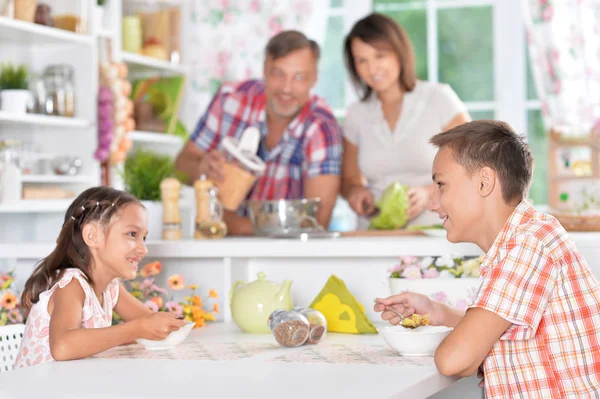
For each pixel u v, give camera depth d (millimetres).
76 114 3469
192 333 1979
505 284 1456
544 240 1492
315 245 2184
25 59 3496
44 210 3154
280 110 3033
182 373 1411
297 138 3082
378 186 3121
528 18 4137
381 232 2471
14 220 3408
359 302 2197
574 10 4070
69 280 1714
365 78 3012
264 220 2508
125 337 1611
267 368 1461
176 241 2303
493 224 1564
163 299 2328
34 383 1337
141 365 1500
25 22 3150
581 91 4074
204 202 2541
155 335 1633
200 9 4457
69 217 1795
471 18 4480
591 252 2068
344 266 2211
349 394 1221
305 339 1734
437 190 1627
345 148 3213
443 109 3008
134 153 3951
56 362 1549
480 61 4480
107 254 1771
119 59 3797
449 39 4523
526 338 1461
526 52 4410
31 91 3270
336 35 4633
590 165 4137
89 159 3461
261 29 4398
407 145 3031
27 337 1729
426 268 2033
